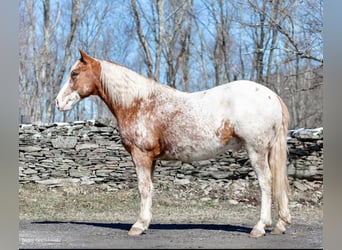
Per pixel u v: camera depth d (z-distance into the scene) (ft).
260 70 57.31
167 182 35.47
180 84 66.80
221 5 60.59
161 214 27.76
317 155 34.65
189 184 35.27
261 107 17.01
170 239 17.29
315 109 72.28
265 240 16.84
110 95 18.76
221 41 61.57
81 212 28.71
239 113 16.92
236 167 35.45
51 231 19.99
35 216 26.86
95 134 36.73
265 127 17.04
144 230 18.67
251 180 35.14
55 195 33.60
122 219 25.86
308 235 18.11
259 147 17.11
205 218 26.12
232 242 16.44
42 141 36.58
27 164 36.17
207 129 17.24
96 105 79.77
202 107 17.46
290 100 75.00
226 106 17.19
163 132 17.85
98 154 36.50
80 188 35.19
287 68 71.56
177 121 17.60
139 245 15.96
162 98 18.15
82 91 19.20
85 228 21.07
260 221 17.63
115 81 18.63
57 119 79.56
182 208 30.27
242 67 65.57
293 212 28.58
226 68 59.98
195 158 17.99
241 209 30.14
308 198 32.53
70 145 36.58
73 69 19.31
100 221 24.75
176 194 33.96
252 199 32.86
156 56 54.13
